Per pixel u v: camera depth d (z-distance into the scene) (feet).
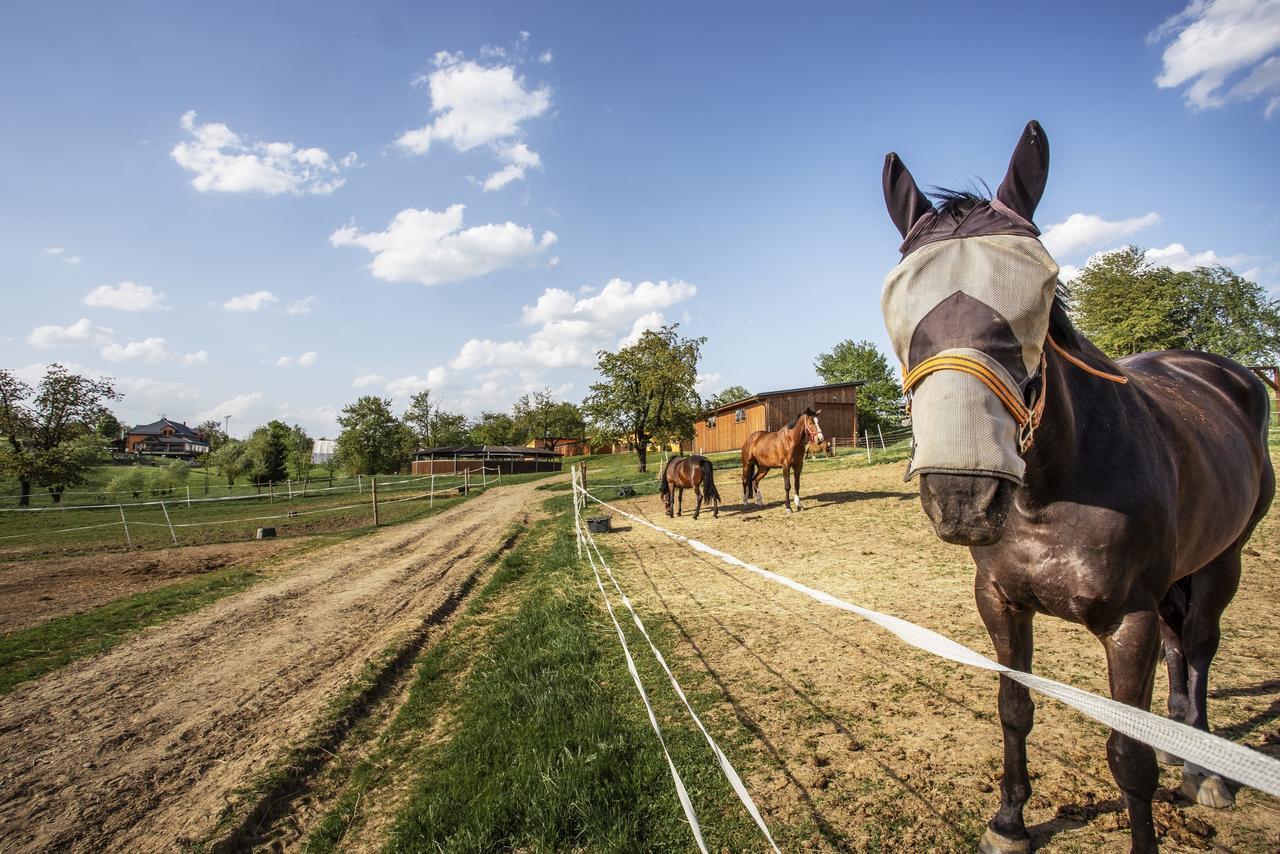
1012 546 6.41
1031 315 5.06
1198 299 93.97
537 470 185.57
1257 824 8.04
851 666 14.47
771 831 8.86
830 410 108.17
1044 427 5.65
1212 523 7.70
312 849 10.09
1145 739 3.44
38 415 105.50
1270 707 10.70
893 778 9.80
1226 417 8.89
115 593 31.22
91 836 10.72
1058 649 14.30
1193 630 9.42
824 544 29.94
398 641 20.31
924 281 5.38
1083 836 8.00
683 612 20.15
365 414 188.55
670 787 10.16
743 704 12.96
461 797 10.48
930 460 4.60
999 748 10.31
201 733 14.52
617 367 102.12
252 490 124.57
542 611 21.08
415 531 54.29
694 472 43.19
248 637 22.22
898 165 6.42
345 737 14.19
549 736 12.01
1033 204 5.70
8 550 51.06
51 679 18.53
